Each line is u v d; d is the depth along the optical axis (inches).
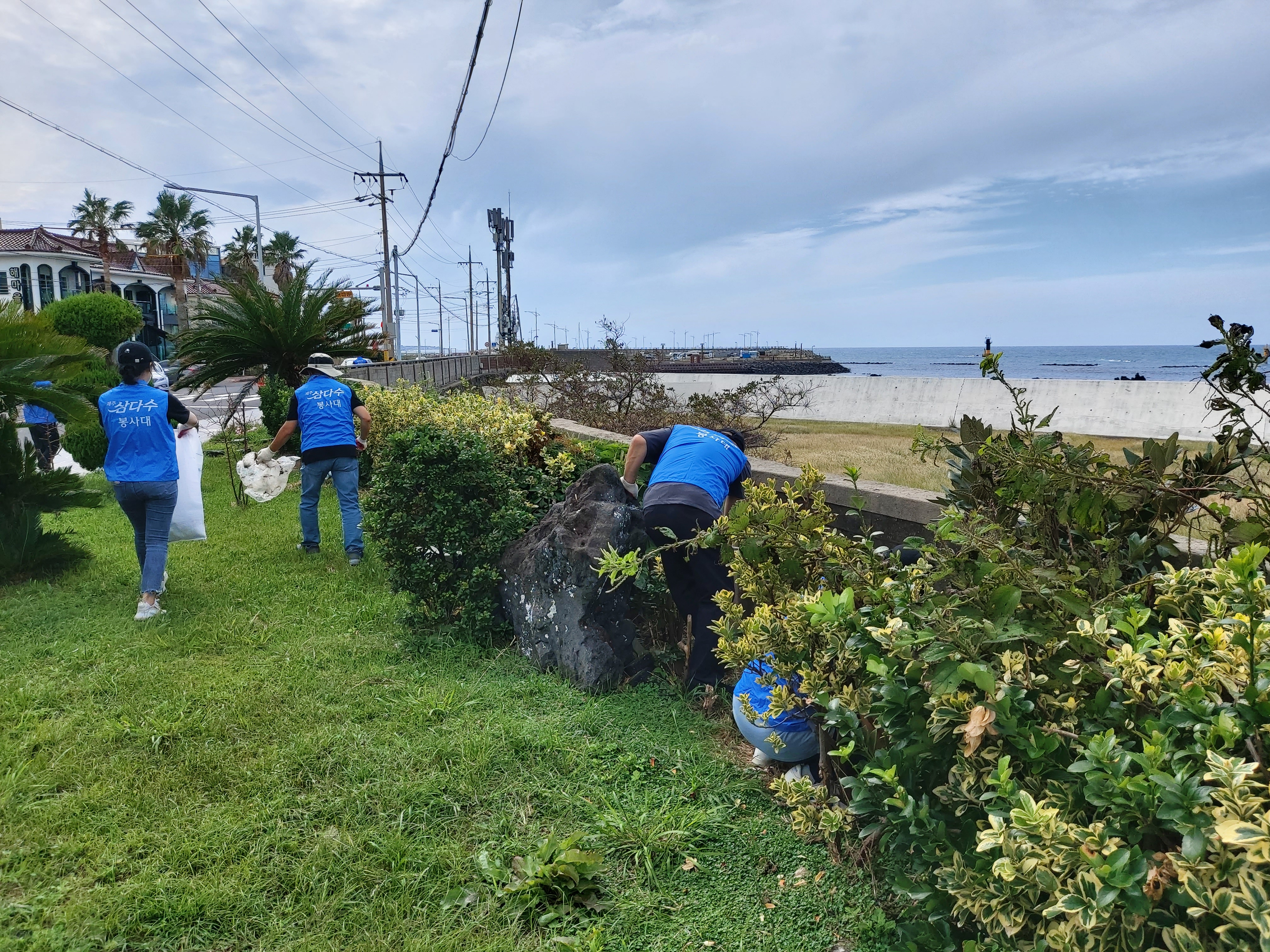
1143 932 60.2
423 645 175.9
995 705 70.4
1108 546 100.6
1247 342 101.6
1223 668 65.6
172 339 575.8
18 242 1833.2
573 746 134.3
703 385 1080.8
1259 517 92.8
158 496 197.3
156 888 96.4
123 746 130.3
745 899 100.9
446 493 176.6
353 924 93.4
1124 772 63.0
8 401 240.5
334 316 567.5
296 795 118.0
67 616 196.5
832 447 639.1
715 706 153.1
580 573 156.5
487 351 1845.5
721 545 121.3
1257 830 51.8
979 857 71.5
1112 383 913.5
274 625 190.7
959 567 89.1
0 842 104.3
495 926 94.3
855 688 97.3
